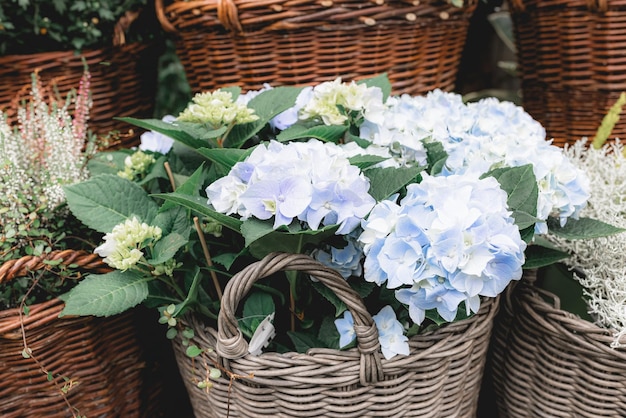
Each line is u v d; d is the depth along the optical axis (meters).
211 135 0.80
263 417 0.77
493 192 0.71
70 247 0.89
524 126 0.91
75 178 0.88
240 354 0.74
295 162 0.71
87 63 1.07
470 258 0.69
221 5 0.94
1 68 1.03
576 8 1.04
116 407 0.93
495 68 1.80
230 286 0.71
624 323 0.78
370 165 0.78
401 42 0.98
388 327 0.75
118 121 1.13
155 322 0.98
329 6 0.94
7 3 1.04
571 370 0.82
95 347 0.88
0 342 0.80
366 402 0.76
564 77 1.11
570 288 0.94
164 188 0.90
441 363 0.76
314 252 0.77
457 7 0.99
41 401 0.86
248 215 0.72
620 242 0.85
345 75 0.99
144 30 1.16
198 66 1.06
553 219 0.85
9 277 0.77
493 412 1.07
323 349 0.74
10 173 0.83
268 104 0.86
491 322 0.83
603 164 0.96
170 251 0.75
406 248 0.70
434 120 0.86
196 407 0.88
